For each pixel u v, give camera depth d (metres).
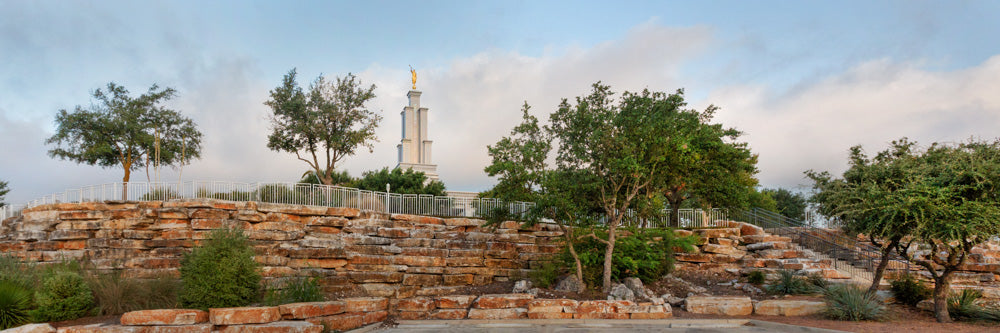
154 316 11.63
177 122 34.34
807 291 16.86
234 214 19.23
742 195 31.34
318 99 34.47
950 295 14.68
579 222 17.88
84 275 14.55
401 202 24.64
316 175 38.50
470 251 19.86
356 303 14.39
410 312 15.15
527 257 20.70
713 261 21.62
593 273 17.44
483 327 13.40
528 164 16.52
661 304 14.75
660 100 16.89
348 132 34.38
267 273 17.81
